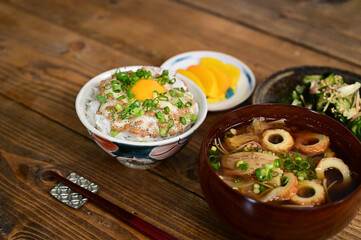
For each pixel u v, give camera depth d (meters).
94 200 0.37
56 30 0.60
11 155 0.42
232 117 0.37
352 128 0.42
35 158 0.42
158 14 0.64
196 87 0.41
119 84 0.39
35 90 0.50
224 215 0.32
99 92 0.39
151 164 0.40
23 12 0.64
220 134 0.37
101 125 0.37
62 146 0.43
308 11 0.64
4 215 0.36
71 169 0.41
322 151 0.36
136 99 0.38
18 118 0.46
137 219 0.35
